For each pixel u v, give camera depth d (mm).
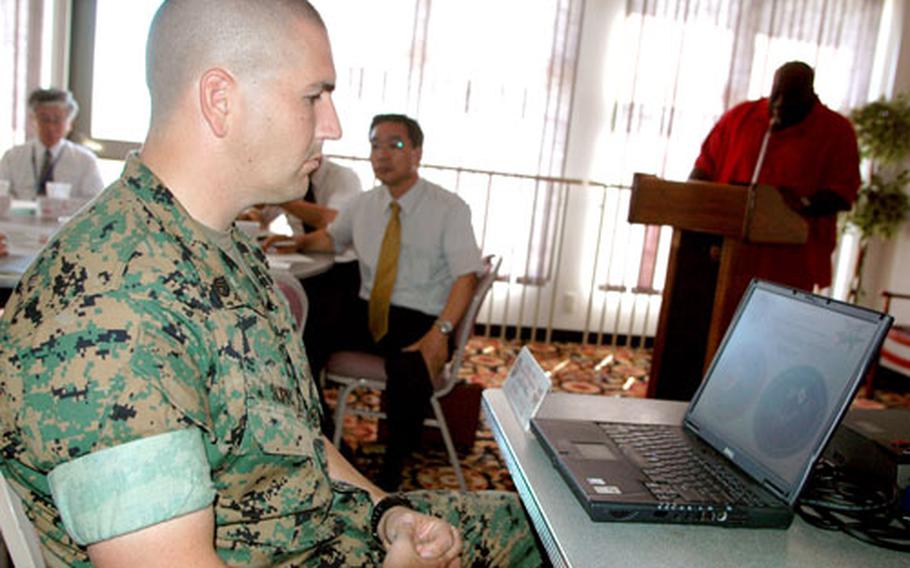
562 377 4285
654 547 832
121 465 677
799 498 904
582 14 4762
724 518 894
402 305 2578
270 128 843
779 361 1062
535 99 4844
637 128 4949
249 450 836
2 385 717
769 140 2795
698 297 2209
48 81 4438
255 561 893
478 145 4859
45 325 709
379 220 2652
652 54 4879
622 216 5055
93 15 4484
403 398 2283
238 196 887
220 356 805
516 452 1081
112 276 739
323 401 2627
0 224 2510
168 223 821
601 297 5180
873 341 898
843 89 5168
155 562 691
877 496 1011
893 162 5059
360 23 4633
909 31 5266
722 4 4891
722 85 4973
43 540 824
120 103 4602
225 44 813
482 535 1213
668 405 1380
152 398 696
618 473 962
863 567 845
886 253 5566
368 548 1076
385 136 2459
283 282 1826
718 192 1971
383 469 2354
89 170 3598
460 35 4723
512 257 5027
